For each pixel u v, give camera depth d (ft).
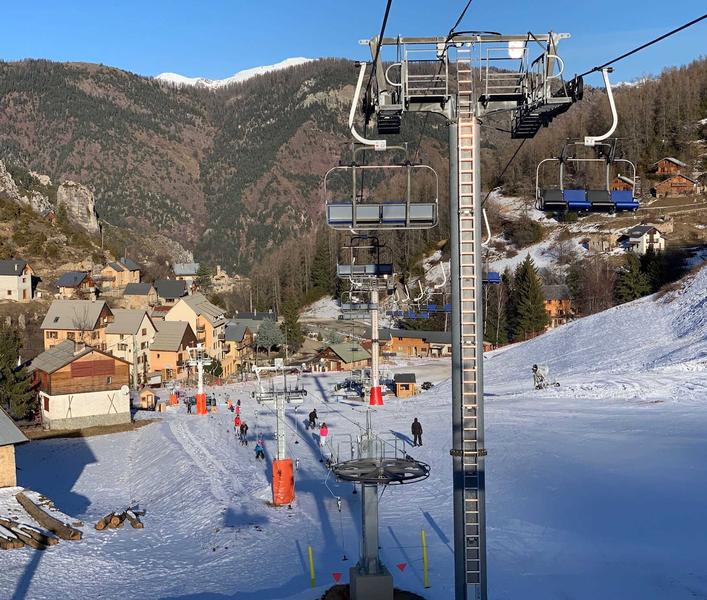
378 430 155.74
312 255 581.12
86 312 317.63
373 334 204.95
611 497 88.74
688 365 181.06
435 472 113.50
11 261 413.39
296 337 393.50
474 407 48.83
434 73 50.26
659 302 264.93
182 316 339.16
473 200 48.78
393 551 78.74
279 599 66.49
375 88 52.24
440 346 375.04
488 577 67.00
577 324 272.92
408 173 57.36
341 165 56.85
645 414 137.49
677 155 574.56
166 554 92.48
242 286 588.91
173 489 127.85
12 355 214.69
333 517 97.04
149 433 186.60
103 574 85.05
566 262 453.99
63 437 191.62
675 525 77.10
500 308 372.99
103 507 123.03
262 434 168.25
